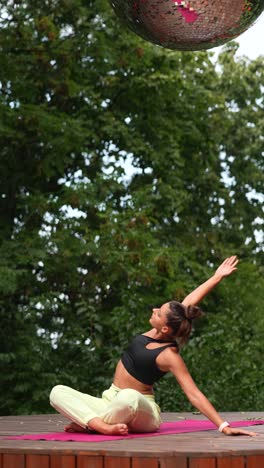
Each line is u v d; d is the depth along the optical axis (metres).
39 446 9.73
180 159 36.75
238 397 23.12
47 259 32.28
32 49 33.75
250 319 26.02
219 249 39.03
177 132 37.53
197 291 12.59
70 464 9.37
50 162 33.41
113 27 35.66
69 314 32.75
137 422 11.48
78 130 33.25
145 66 36.81
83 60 35.94
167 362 11.65
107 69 35.84
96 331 32.12
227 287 34.44
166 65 36.75
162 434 11.45
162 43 11.05
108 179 33.41
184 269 36.09
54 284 33.25
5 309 32.59
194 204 40.75
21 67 33.75
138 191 32.53
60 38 35.19
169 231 38.41
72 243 31.97
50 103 35.91
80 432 11.78
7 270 30.42
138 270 31.67
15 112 32.75
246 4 10.56
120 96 36.91
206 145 39.88
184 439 10.59
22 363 30.47
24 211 34.91
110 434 11.23
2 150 34.09
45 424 13.84
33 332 31.36
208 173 40.56
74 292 33.31
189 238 38.53
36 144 34.12
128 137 35.56
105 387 29.17
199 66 39.94
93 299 33.78
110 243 31.50
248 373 23.48
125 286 32.47
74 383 29.66
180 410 22.95
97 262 32.09
